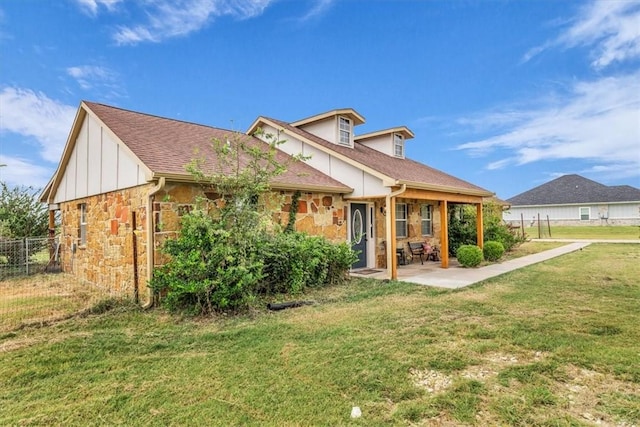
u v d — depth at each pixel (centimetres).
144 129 880
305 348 439
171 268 631
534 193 3953
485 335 479
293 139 1180
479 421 290
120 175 770
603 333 483
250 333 496
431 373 372
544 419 292
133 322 557
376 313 593
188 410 309
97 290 818
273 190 856
